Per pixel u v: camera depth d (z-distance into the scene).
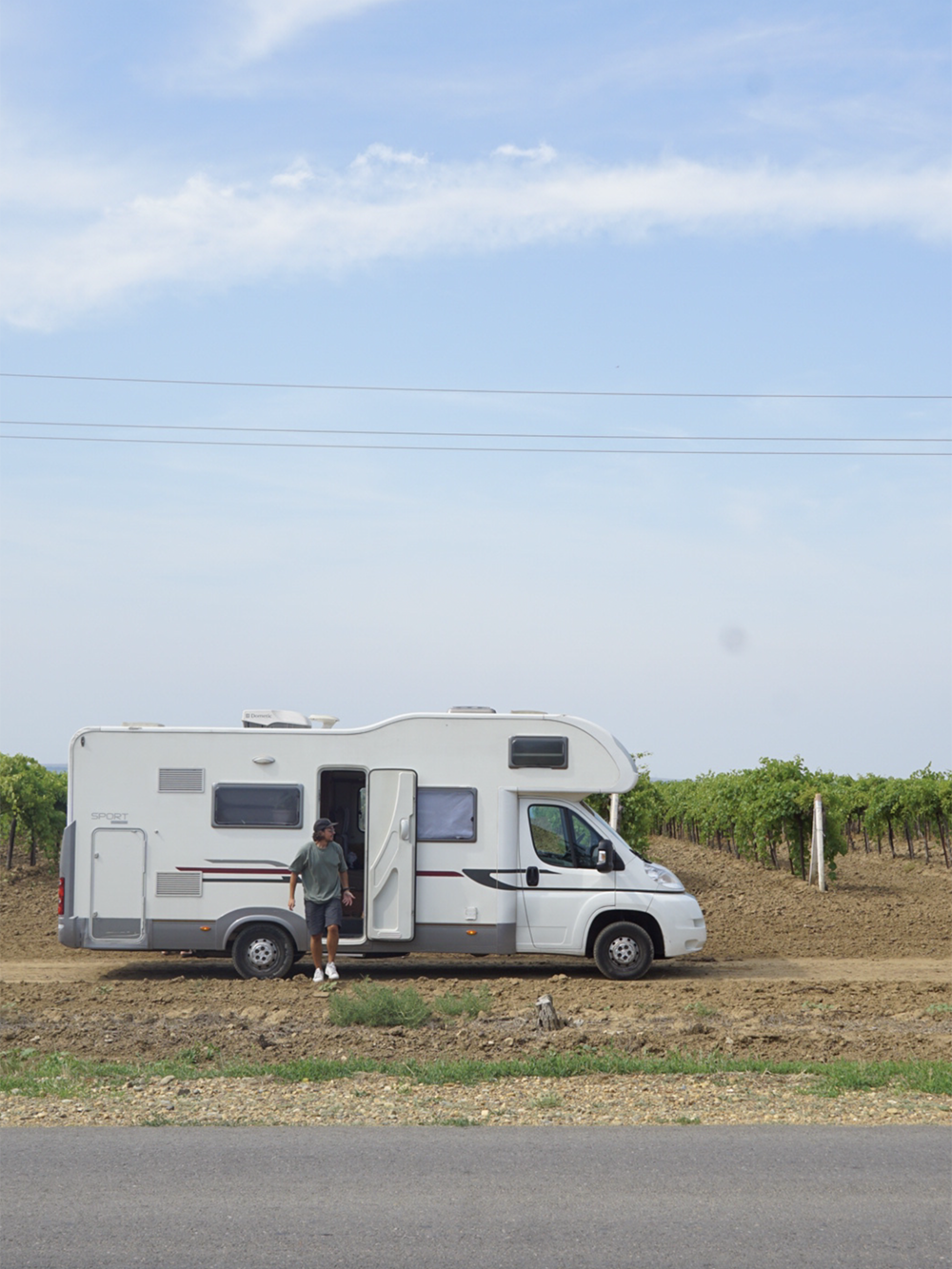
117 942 13.47
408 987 12.70
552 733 13.80
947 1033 10.30
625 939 13.61
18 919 18.73
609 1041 9.75
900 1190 5.93
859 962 15.50
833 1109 7.64
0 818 22.61
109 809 13.57
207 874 13.53
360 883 14.40
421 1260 5.00
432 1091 8.11
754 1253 5.10
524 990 12.77
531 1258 5.04
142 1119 7.34
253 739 13.66
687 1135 6.98
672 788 34.38
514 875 13.66
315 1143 6.77
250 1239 5.25
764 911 19.44
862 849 32.47
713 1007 11.60
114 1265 4.94
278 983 13.11
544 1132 7.05
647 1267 4.94
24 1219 5.48
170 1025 10.47
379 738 13.72
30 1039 9.84
